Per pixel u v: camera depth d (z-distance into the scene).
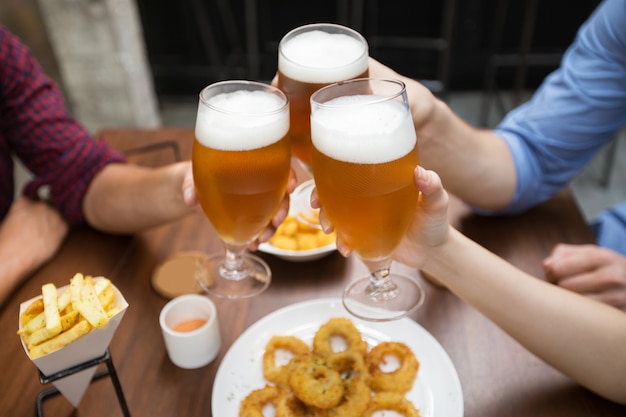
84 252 0.75
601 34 0.83
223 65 2.58
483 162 0.79
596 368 0.55
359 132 0.43
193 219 0.81
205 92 0.50
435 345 0.59
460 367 0.59
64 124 0.84
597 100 0.82
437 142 0.76
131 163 0.93
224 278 0.62
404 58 2.54
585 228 0.79
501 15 2.32
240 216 0.51
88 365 0.48
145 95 2.19
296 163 0.81
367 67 0.56
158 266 0.72
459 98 2.55
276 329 0.62
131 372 0.59
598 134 0.84
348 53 0.55
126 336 0.62
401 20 2.42
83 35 1.95
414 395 0.55
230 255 0.63
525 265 0.72
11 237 0.74
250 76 2.44
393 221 0.46
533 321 0.56
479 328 0.63
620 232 0.91
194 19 2.46
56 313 0.44
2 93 0.83
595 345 0.55
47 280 0.70
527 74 2.58
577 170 0.87
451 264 0.56
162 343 0.62
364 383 0.55
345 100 0.48
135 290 0.68
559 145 0.83
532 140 0.84
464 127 0.80
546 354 0.56
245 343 0.60
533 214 0.82
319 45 0.56
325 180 0.45
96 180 0.80
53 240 0.76
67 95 2.12
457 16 2.39
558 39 2.44
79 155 0.81
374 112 0.44
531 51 2.47
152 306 0.66
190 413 0.55
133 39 2.05
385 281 0.59
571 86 0.85
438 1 2.36
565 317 0.55
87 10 1.90
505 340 0.62
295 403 0.54
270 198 0.51
